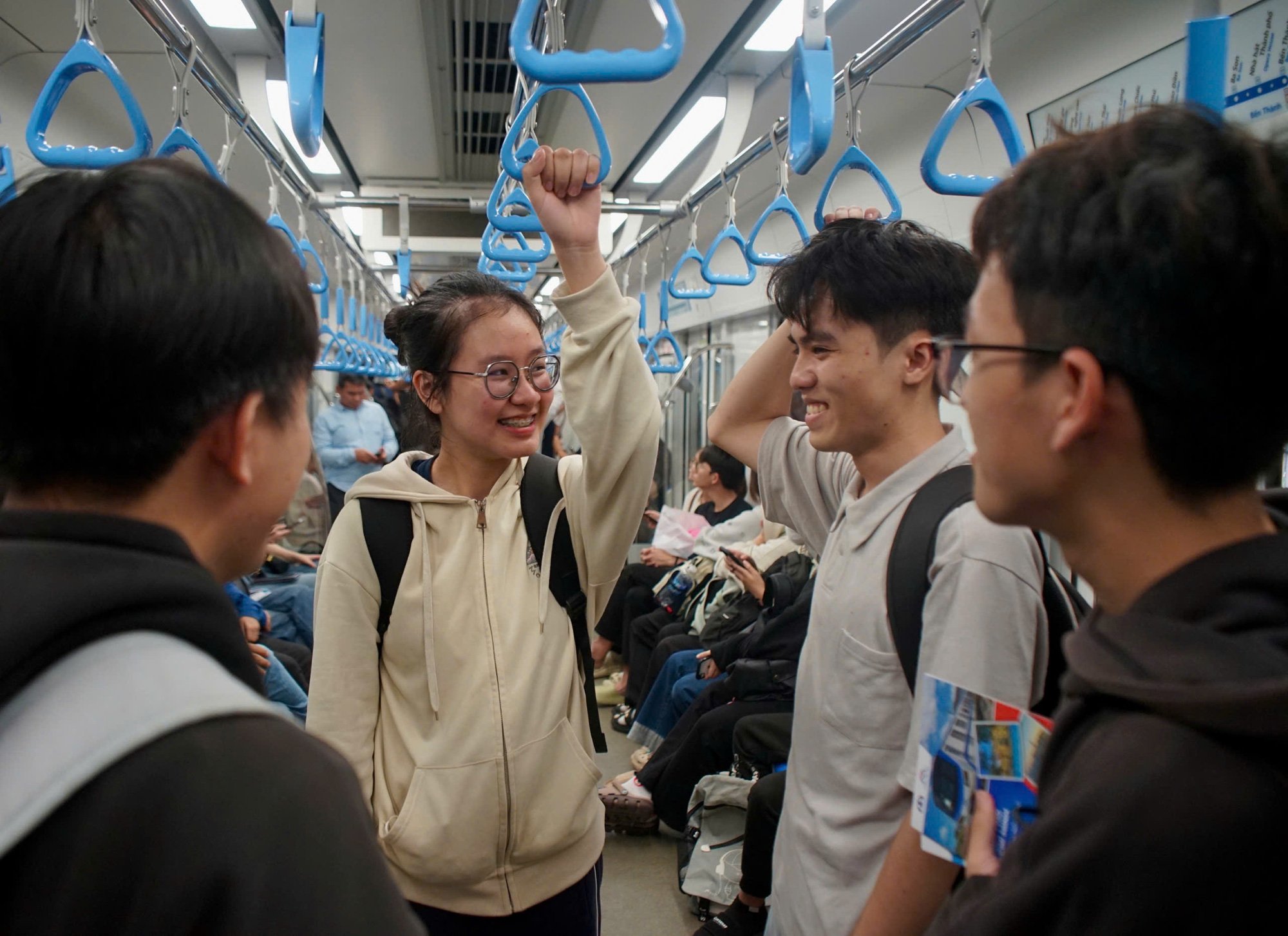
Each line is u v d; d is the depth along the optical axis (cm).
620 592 404
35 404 39
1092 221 42
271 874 35
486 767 107
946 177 111
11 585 36
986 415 48
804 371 99
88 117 316
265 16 259
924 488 91
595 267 106
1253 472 42
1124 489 44
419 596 112
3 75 264
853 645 92
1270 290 39
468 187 446
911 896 76
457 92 318
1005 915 41
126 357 38
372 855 39
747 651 245
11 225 39
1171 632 39
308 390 49
